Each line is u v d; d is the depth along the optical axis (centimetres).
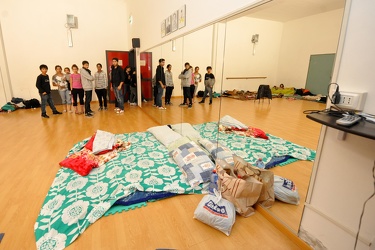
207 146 257
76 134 358
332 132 119
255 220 164
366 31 101
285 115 177
